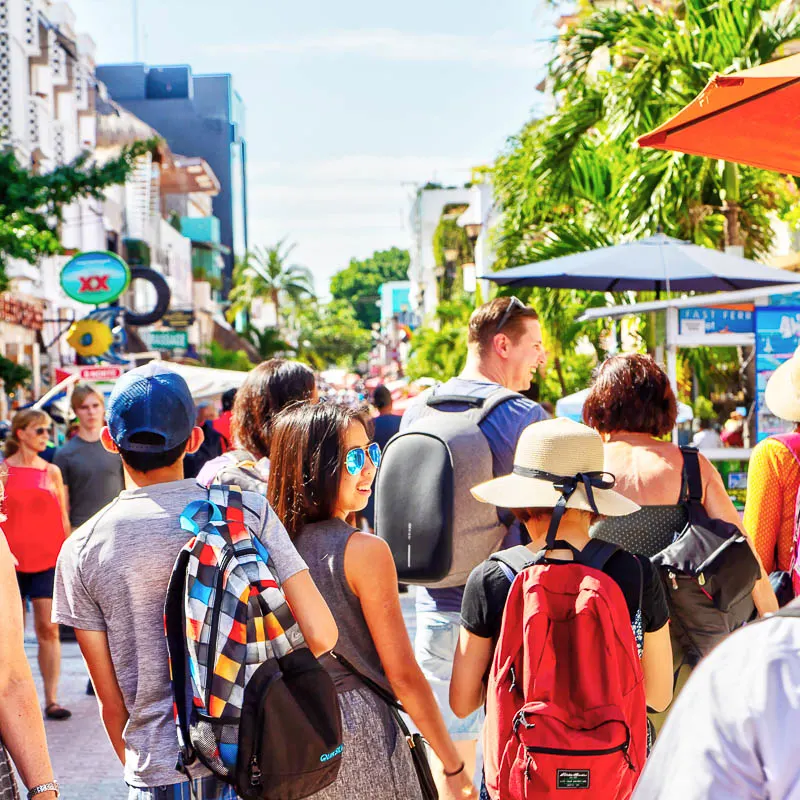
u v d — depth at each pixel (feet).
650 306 31.24
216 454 39.45
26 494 30.14
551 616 11.60
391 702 13.33
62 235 137.39
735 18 47.32
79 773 25.46
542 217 66.33
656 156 48.96
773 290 28.99
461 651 12.91
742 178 52.29
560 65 55.57
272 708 10.72
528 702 11.28
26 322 113.50
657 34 50.24
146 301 208.33
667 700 12.99
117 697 11.93
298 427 13.53
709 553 14.57
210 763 10.92
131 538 11.75
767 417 29.27
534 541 13.00
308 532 13.44
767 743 5.66
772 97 13.34
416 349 191.42
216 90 515.50
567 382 82.48
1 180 76.38
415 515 16.44
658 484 15.56
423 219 339.36
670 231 49.73
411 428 17.01
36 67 122.31
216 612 10.99
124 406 12.17
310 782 10.87
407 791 12.95
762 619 6.04
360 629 13.21
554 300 63.72
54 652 30.45
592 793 10.87
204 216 367.45
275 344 335.06
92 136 158.20
